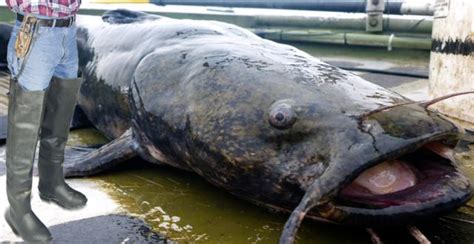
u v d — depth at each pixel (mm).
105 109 3520
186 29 3375
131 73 3230
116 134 3488
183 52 2979
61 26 2068
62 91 2344
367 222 1999
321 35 8000
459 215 2451
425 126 2055
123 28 3766
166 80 2863
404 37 7320
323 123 2170
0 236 2273
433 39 4375
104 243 2236
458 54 3990
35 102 2090
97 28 4012
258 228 2371
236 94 2479
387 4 7582
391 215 1967
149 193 2785
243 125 2363
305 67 2625
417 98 4867
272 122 2248
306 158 2162
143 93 2922
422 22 7188
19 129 2109
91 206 2613
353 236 2271
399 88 5438
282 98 2346
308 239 2248
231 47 2910
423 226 2336
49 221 2438
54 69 2141
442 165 2227
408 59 7383
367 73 6484
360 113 2172
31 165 2176
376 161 1960
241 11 8945
